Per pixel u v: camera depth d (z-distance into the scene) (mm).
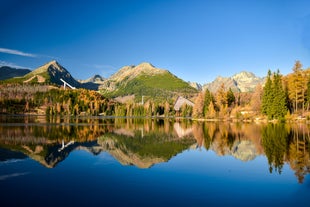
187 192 20109
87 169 27016
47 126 83938
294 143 43844
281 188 21234
